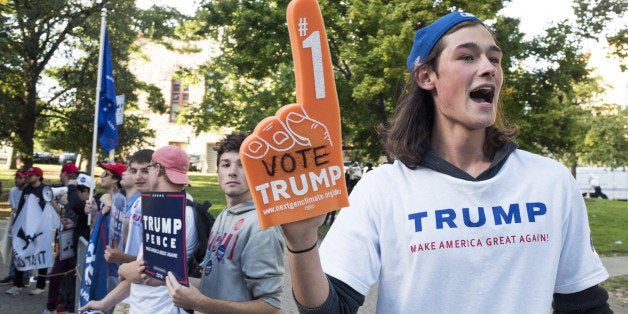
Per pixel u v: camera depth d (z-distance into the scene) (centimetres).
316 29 117
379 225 148
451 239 144
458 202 147
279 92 1592
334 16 1373
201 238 313
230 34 1500
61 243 654
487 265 143
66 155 5453
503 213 147
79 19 2098
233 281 274
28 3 2017
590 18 1367
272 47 1401
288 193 119
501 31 1296
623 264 1020
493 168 152
